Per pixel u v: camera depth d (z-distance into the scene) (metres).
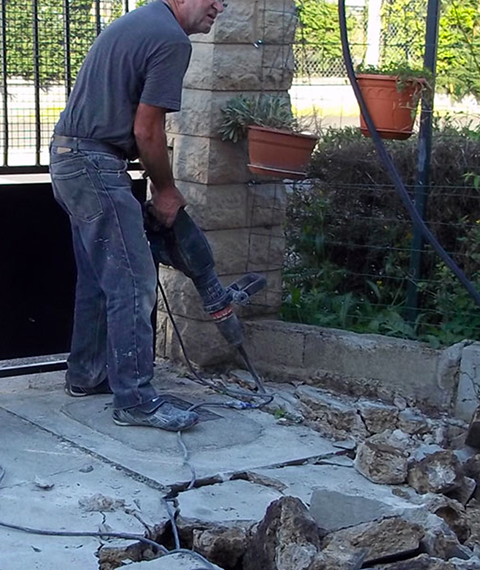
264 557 4.58
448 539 4.65
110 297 5.59
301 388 6.19
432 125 6.31
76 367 5.98
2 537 4.69
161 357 6.55
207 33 5.73
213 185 6.25
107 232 5.54
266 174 6.02
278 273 6.55
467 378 5.89
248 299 6.00
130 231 5.54
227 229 6.34
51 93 6.21
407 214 6.55
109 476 5.21
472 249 6.21
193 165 6.26
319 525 4.72
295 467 5.40
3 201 5.95
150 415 5.61
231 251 6.37
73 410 5.82
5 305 6.04
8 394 6.02
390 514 4.74
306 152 5.97
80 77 5.54
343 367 6.20
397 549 4.57
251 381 6.27
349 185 6.62
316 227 6.75
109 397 5.99
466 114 6.69
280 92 6.38
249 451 5.50
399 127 5.98
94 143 5.52
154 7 5.54
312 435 5.74
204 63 6.16
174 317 6.43
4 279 6.02
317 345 6.25
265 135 5.95
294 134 5.90
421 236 6.31
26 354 6.12
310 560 4.41
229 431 5.69
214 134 6.19
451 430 5.78
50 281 6.12
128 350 5.59
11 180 6.23
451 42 6.54
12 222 5.98
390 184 6.57
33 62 6.07
